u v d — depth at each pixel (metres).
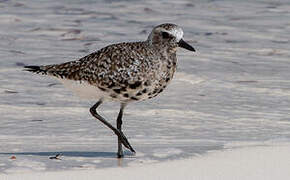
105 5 29.31
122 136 12.55
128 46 12.42
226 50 22.67
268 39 24.30
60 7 28.84
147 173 11.39
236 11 28.62
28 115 15.88
